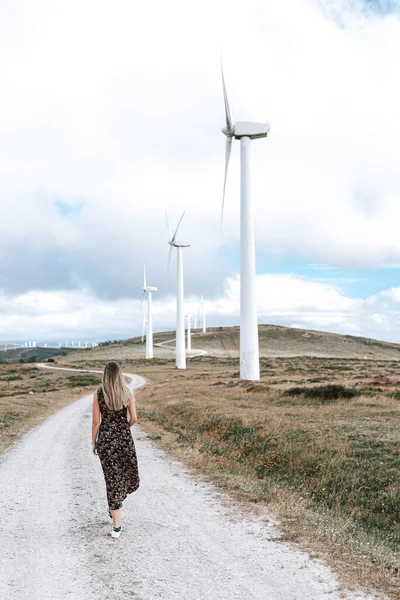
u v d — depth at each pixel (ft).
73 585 16.19
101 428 21.29
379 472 37.50
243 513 24.84
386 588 15.74
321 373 265.34
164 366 430.20
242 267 181.68
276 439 51.60
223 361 474.90
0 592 15.74
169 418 78.07
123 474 21.18
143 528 22.24
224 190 172.04
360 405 81.20
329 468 39.58
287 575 16.72
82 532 21.84
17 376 321.32
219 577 16.61
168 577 16.67
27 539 21.07
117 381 21.22
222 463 39.70
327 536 21.08
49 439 56.90
